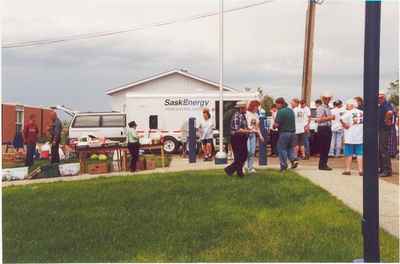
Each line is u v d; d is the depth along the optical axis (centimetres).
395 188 1238
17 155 2291
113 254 760
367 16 639
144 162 1886
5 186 1505
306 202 1082
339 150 2066
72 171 1828
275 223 909
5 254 776
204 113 2159
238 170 1417
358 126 1428
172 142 2659
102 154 2244
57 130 2055
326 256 726
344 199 1107
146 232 872
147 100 2681
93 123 2742
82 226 930
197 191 1238
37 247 809
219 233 855
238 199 1129
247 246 779
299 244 781
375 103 644
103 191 1300
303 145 1977
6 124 3005
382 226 880
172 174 1577
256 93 2622
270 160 2048
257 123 1470
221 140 1964
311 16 2636
